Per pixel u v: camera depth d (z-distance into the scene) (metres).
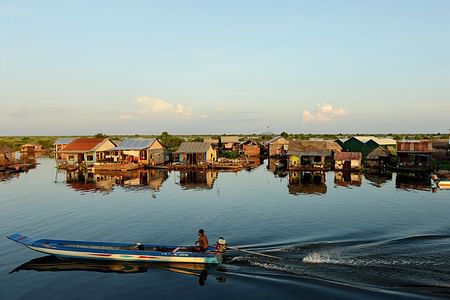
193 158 74.31
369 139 80.75
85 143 76.56
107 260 20.39
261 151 114.62
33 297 16.34
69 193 43.19
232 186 48.22
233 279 17.80
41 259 20.94
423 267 18.42
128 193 42.88
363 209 32.66
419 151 64.00
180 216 30.62
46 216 31.14
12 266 19.95
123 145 75.62
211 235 24.95
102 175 61.84
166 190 45.03
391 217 29.28
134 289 16.98
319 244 22.22
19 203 37.03
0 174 64.12
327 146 71.62
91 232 26.14
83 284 17.62
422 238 23.22
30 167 76.69
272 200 37.78
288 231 25.48
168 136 121.06
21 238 21.92
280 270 18.47
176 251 20.58
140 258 19.92
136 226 27.55
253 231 25.66
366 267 18.48
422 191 42.91
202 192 43.34
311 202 36.44
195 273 18.64
